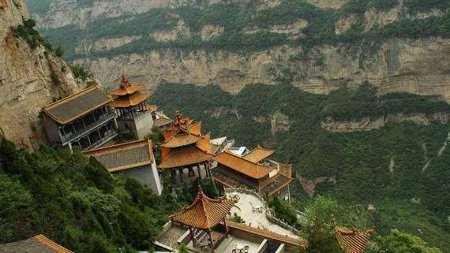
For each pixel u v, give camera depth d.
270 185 84.12
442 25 142.12
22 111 67.94
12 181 47.16
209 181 71.88
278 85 182.38
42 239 37.12
